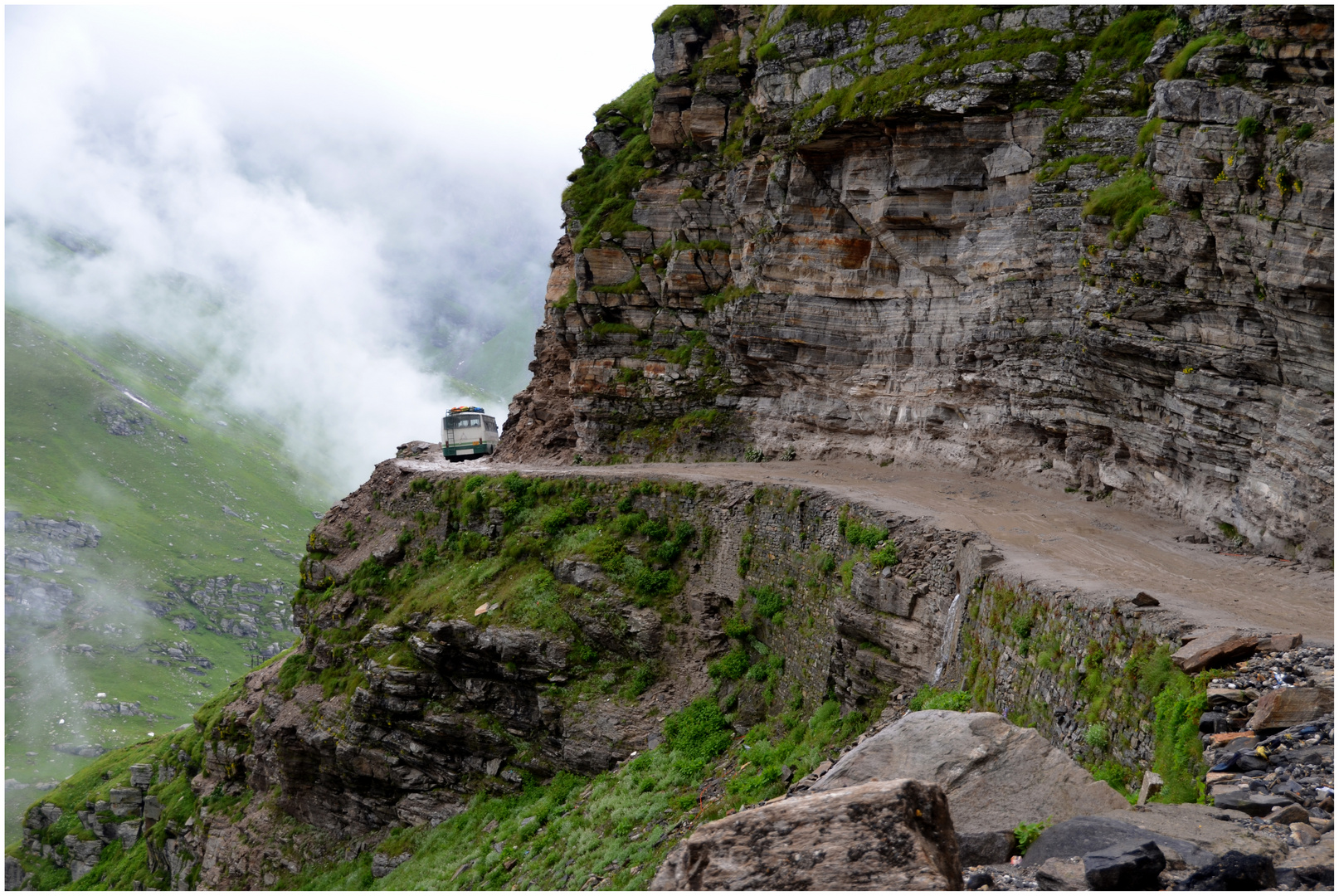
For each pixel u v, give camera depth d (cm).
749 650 3444
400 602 4884
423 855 3819
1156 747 1291
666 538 4031
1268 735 1139
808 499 3275
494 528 4722
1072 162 3231
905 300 4016
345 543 5750
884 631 2564
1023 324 3316
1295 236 1986
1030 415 3312
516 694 4003
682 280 5250
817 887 751
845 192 4156
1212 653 1327
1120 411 2825
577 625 3947
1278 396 2166
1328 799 955
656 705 3616
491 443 6612
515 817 3591
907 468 3894
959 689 2120
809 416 4491
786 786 2511
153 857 5944
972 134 3553
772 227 4544
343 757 4425
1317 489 1953
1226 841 865
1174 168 2431
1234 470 2305
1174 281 2475
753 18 5222
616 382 5416
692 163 5466
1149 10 3259
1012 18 3619
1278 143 2056
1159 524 2541
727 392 4959
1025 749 1056
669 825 2781
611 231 5634
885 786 826
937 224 3778
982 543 2278
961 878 801
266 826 4897
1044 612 1817
